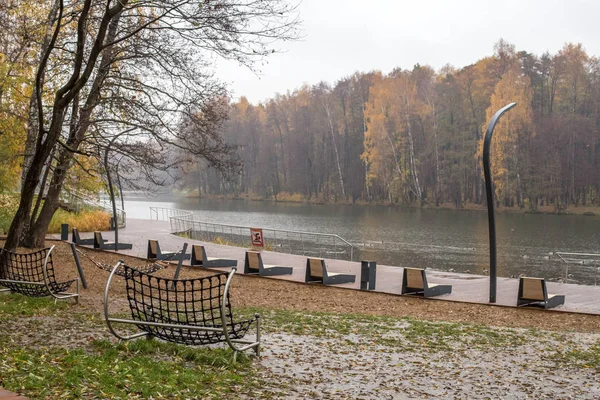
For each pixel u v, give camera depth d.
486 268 27.86
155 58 17.00
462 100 80.44
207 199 118.00
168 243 30.95
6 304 11.53
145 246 28.77
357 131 96.75
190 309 12.97
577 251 34.00
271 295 16.62
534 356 9.34
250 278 19.70
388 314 14.43
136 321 8.23
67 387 6.01
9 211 30.47
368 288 17.84
